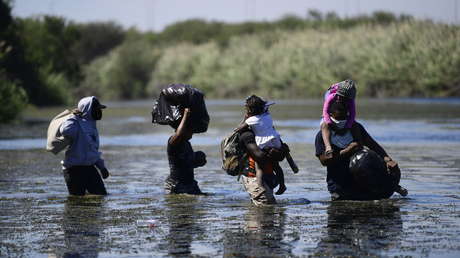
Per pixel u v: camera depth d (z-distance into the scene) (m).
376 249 17.83
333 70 142.25
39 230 20.84
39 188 30.23
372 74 132.88
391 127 63.38
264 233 19.97
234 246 18.42
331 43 147.88
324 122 26.55
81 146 28.42
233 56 179.12
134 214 23.45
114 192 29.08
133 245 18.73
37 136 61.22
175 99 29.03
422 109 89.81
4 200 26.86
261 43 178.50
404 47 131.25
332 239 19.05
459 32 122.38
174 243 18.89
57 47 153.25
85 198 27.38
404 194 26.23
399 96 130.50
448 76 120.00
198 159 28.81
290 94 152.50
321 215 22.78
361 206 24.53
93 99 29.25
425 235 19.41
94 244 18.91
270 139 25.77
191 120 28.75
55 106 129.75
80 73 160.75
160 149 48.78
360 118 75.88
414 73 125.81
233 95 172.75
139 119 88.56
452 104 99.69
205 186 30.59
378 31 142.25
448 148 45.12
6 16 123.06
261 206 24.92
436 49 122.44
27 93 122.44
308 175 33.41
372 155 25.88
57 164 39.59
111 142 55.03
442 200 25.53
